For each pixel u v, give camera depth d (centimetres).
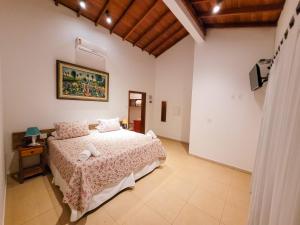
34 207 196
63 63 323
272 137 141
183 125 547
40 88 297
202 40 360
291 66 110
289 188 83
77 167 181
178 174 304
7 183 245
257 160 224
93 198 193
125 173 232
